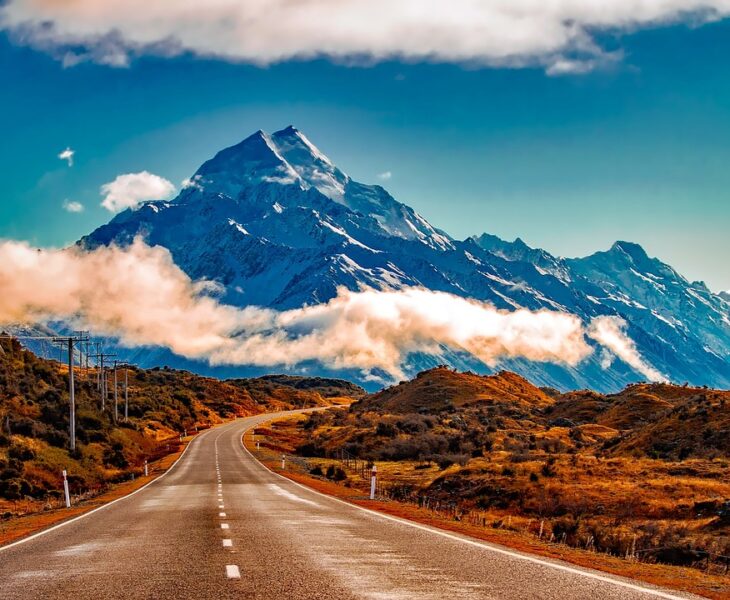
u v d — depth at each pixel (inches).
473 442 4461.1
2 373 4456.2
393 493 2304.4
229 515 1254.3
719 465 2573.8
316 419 7244.1
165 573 642.2
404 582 602.2
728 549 1154.7
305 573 640.4
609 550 1118.4
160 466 3570.4
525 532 1290.6
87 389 5880.9
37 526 1190.9
